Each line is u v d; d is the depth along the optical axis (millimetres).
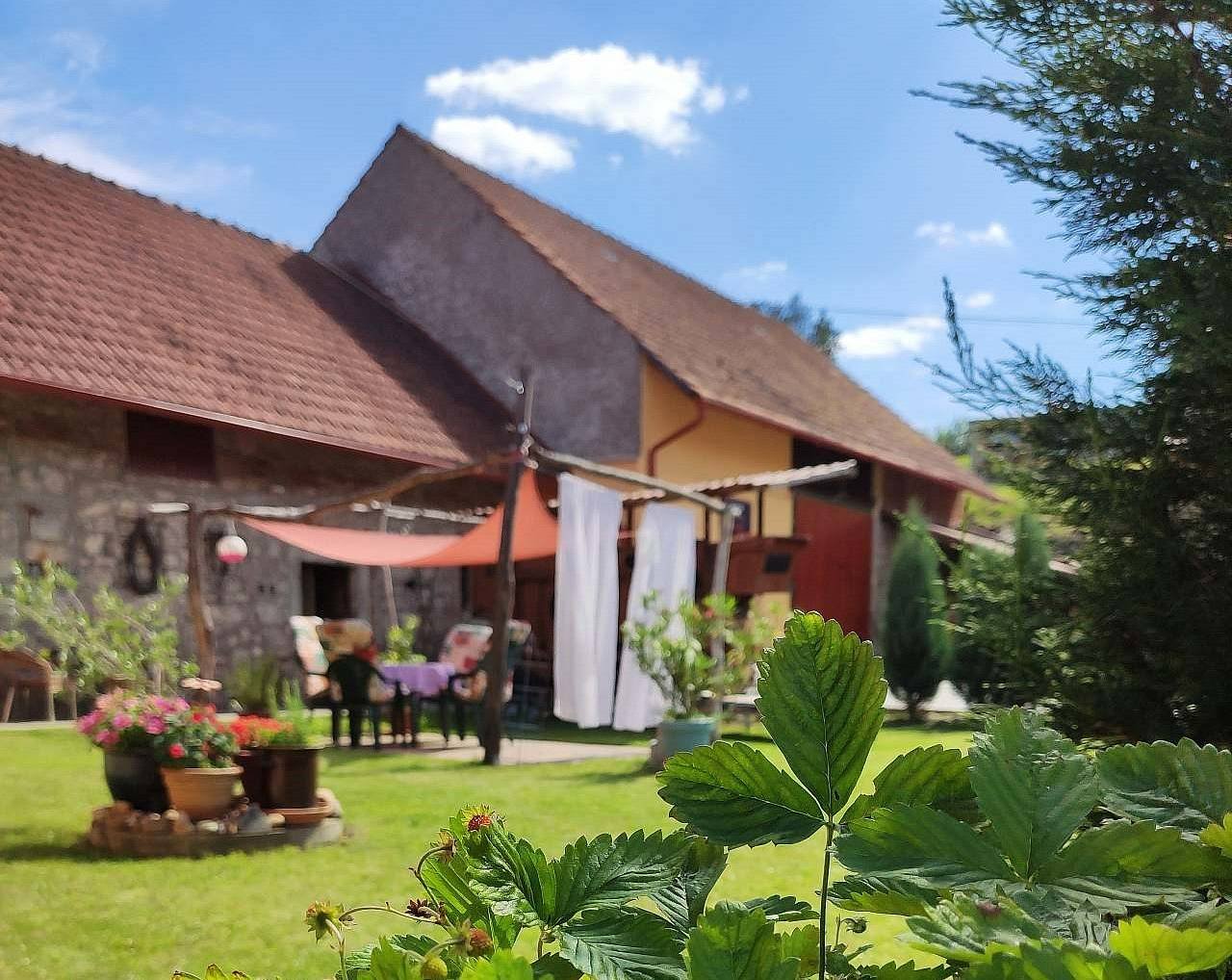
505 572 9484
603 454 16172
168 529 12320
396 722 10836
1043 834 803
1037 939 648
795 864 5117
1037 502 3012
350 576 14453
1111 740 2824
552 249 18047
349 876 5055
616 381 16188
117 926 4199
